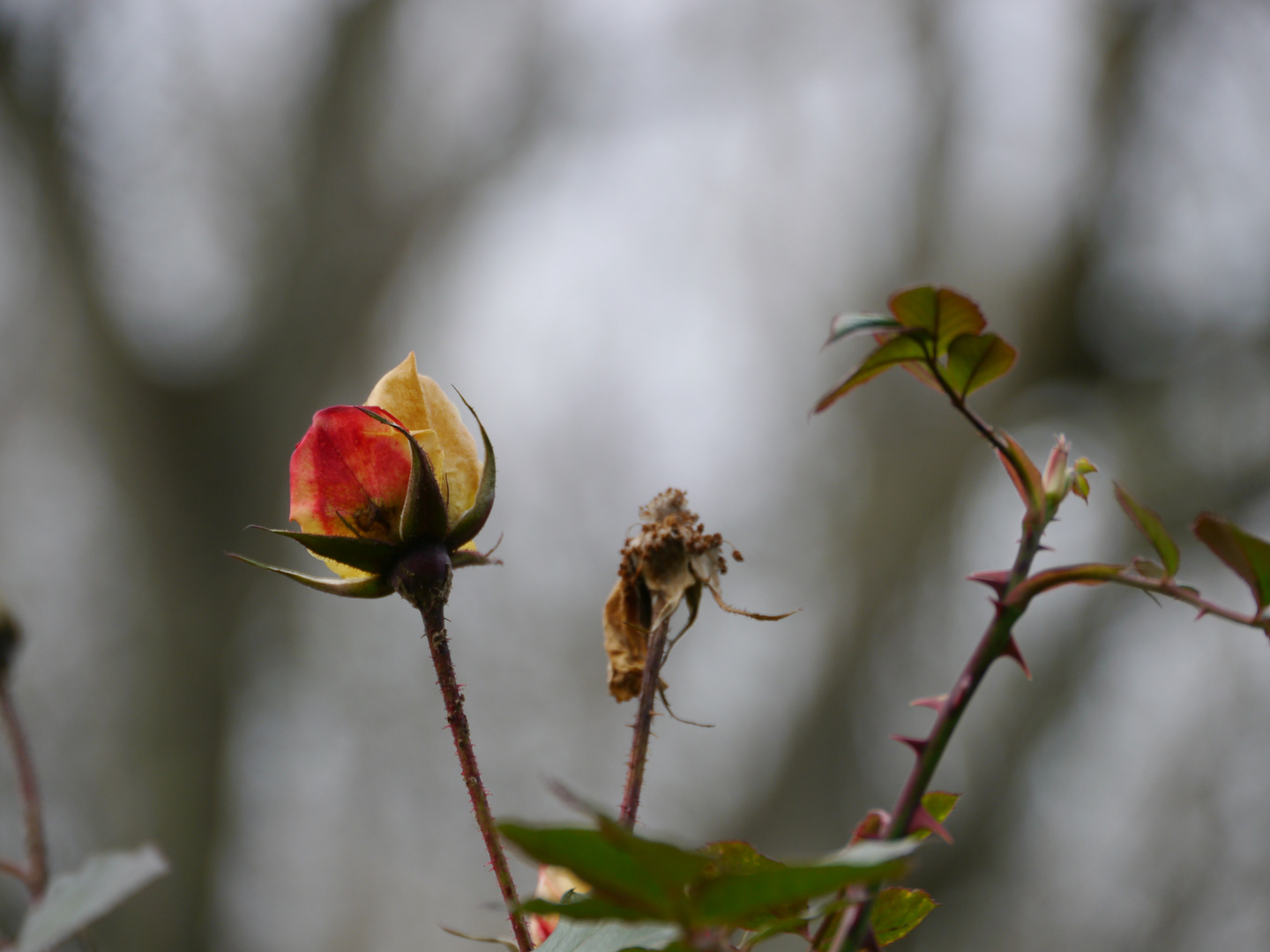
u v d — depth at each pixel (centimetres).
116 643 354
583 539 396
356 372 400
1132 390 329
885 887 84
